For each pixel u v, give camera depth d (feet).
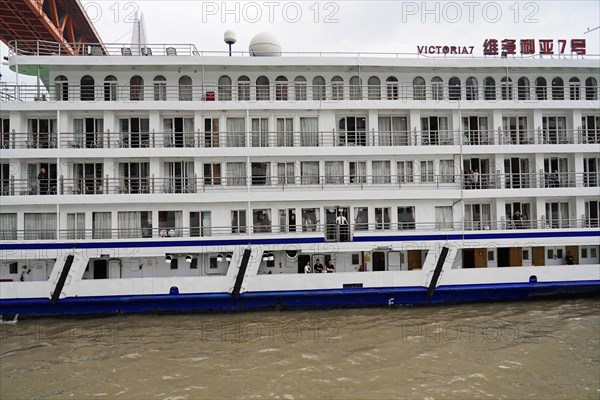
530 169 68.08
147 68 64.03
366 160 65.87
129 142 62.08
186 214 62.80
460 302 64.13
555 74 69.62
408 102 64.69
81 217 61.41
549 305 63.31
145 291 58.90
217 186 63.46
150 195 60.44
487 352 46.50
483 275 63.10
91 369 43.11
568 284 64.23
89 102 60.44
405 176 66.13
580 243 64.80
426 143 67.00
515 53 68.95
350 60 64.44
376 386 39.09
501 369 42.50
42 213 60.75
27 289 57.31
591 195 66.28
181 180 63.52
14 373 42.34
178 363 44.24
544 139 69.00
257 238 60.85
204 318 58.85
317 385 39.32
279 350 47.32
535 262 67.97
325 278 61.00
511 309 61.62
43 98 62.13
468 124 68.49
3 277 60.23
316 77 67.00
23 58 60.49
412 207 65.87
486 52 69.10
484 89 68.95
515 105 66.39
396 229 65.00
